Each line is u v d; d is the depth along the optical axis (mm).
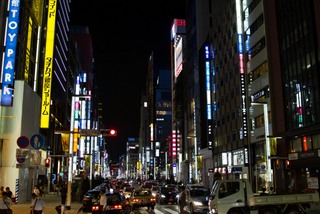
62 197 32844
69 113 91312
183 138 99312
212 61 72188
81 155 89250
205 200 25328
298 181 38875
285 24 42844
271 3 45938
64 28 81250
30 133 39750
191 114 88562
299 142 39281
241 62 52344
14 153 35531
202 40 83062
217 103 68250
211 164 72062
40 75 54719
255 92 49812
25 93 37625
